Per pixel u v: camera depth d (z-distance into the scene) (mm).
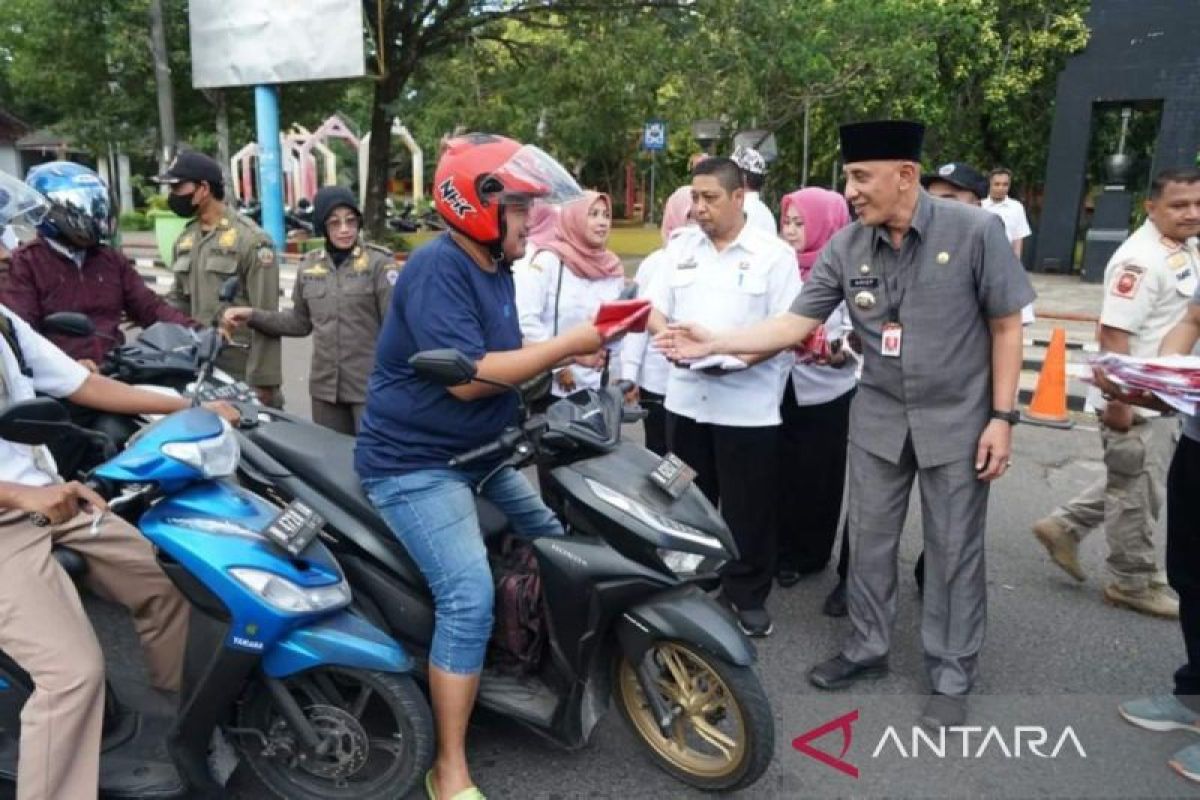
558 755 2973
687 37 14680
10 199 3127
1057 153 16328
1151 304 3607
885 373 3146
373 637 2516
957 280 2959
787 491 4215
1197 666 3008
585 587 2574
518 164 2438
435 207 2514
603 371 2998
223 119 15891
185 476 2404
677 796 2779
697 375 3676
